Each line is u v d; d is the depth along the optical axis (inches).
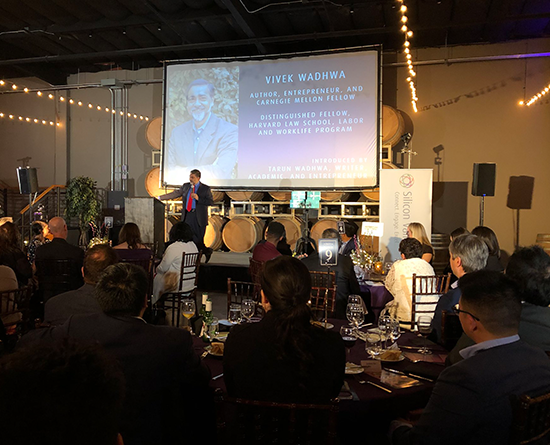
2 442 20.9
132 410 59.5
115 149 385.1
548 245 289.3
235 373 59.5
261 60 315.6
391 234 269.0
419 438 55.1
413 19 285.4
